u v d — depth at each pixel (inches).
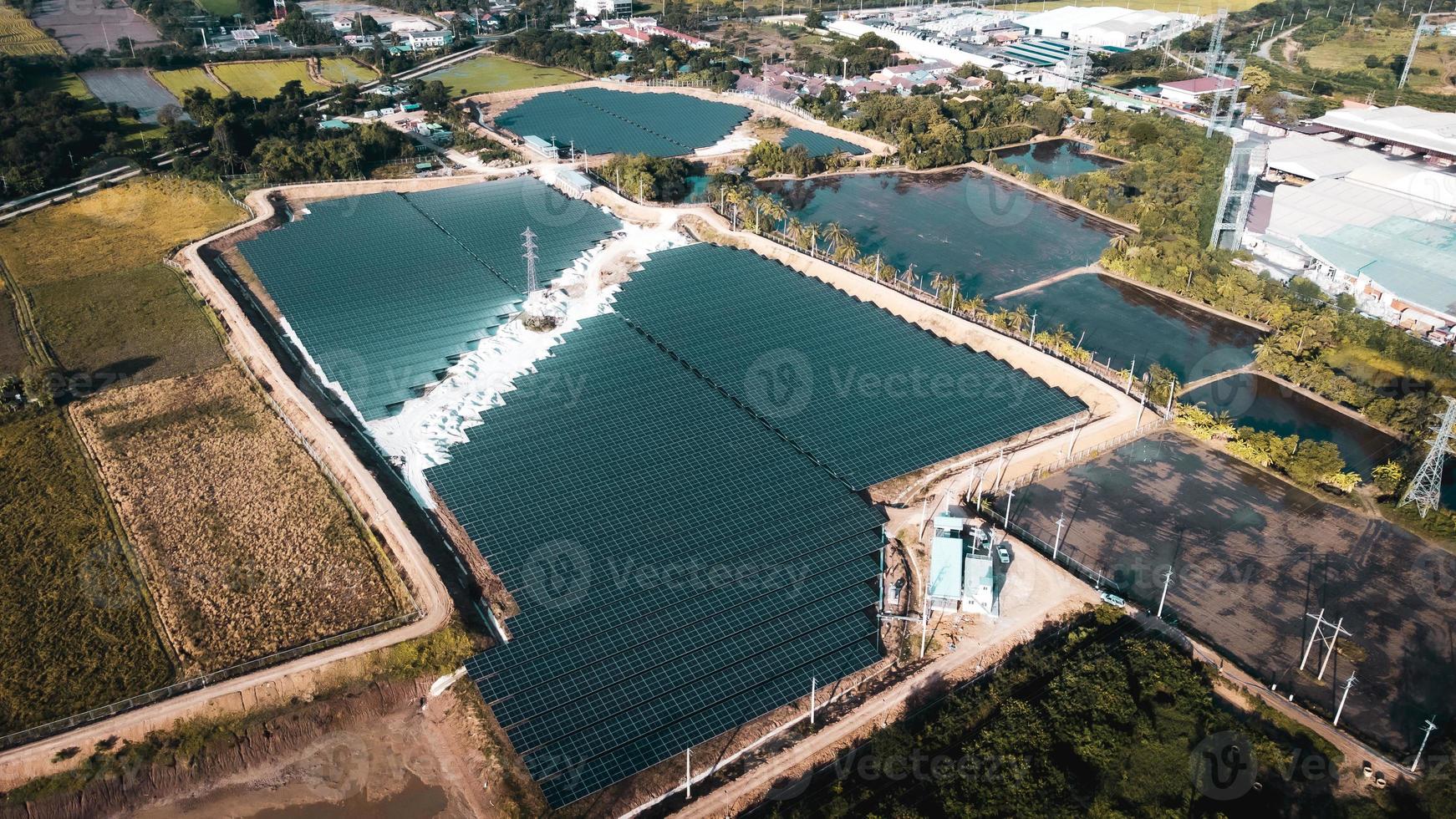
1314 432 7751.0
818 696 5369.1
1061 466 7219.5
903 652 5639.8
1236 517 6761.8
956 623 5831.7
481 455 6909.5
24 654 5610.2
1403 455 7308.1
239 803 5054.1
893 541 6417.3
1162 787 4805.6
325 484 6919.3
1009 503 6727.4
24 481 6973.4
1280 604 6018.7
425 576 6008.9
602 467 6796.3
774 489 6638.8
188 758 5152.6
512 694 5206.7
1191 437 7618.1
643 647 5487.2
